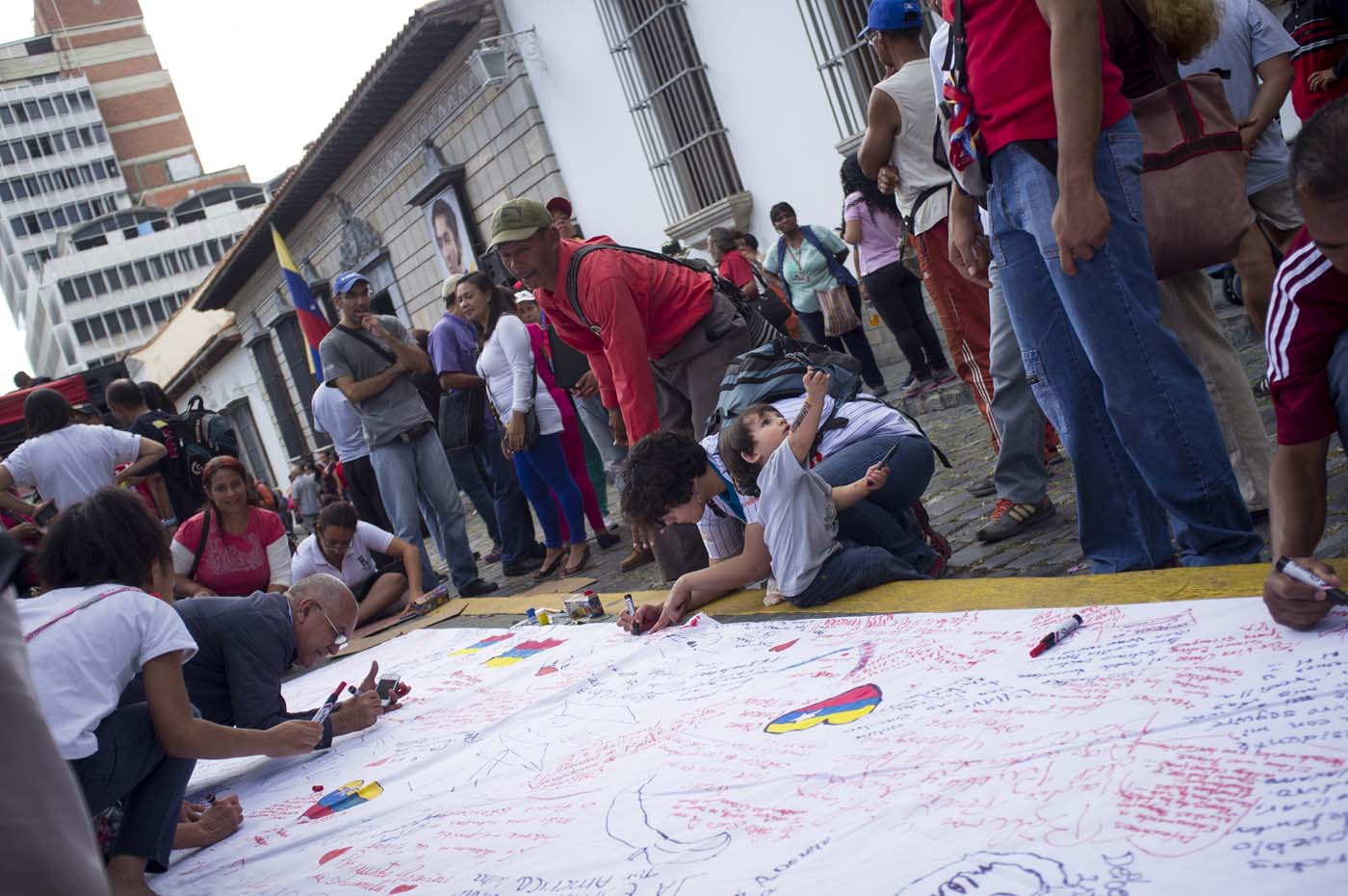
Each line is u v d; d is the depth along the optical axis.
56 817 0.81
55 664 2.52
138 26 94.38
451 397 7.54
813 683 2.64
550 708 3.25
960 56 2.71
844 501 3.45
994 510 4.51
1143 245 2.55
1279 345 1.93
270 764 3.77
